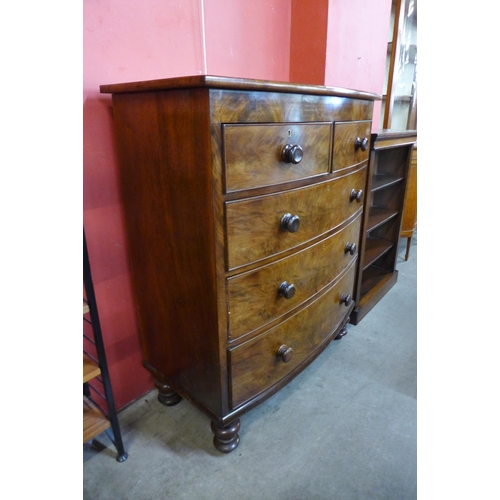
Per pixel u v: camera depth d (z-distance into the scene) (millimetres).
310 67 1620
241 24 1374
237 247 864
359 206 1429
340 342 1674
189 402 1193
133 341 1278
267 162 858
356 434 1187
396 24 2518
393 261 2188
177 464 1085
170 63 1153
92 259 1105
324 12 1506
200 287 909
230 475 1050
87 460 1097
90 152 1024
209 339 945
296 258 1050
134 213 1051
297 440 1164
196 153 775
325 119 1007
